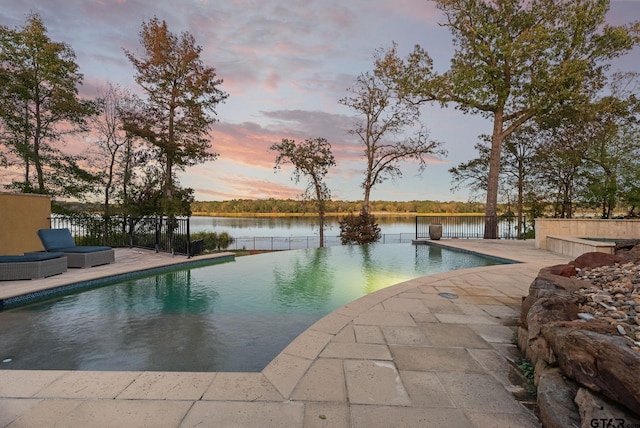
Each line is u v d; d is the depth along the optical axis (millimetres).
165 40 15492
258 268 8531
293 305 5082
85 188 16875
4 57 13625
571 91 13797
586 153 17203
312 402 1960
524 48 13523
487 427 1724
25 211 8508
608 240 10070
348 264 9289
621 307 2367
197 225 31609
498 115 15516
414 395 2045
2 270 5691
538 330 2369
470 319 3613
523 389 2129
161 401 1967
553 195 20297
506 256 9328
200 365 2971
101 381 2219
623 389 1439
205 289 6145
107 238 14828
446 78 15609
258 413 1841
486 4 15273
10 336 3658
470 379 2258
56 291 5504
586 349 1658
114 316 4453
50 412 1851
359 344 2887
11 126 14141
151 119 16109
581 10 13414
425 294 4773
